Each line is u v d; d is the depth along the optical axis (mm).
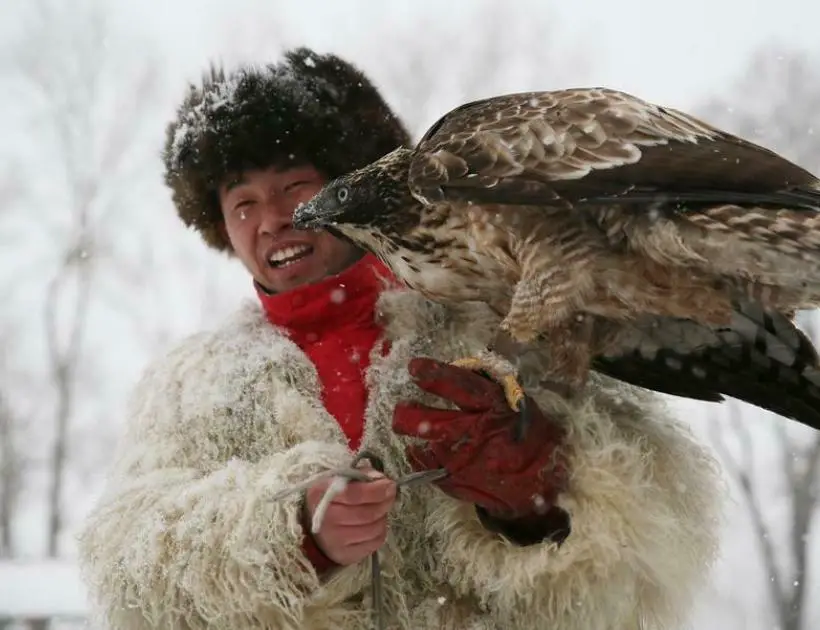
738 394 4809
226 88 5238
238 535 4098
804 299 4375
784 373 4695
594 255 4379
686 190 4219
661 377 4754
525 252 4441
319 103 5305
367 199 4828
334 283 4926
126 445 4832
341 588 4395
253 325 5055
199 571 4133
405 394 4680
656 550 4297
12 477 26969
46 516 27156
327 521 4047
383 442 4613
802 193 4137
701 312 4430
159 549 4211
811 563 18844
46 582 9633
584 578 4254
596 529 4195
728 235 4164
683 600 4516
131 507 4414
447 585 4594
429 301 4988
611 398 4684
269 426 4648
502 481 4199
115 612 4359
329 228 4996
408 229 4785
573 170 4363
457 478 4219
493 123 4629
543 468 4223
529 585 4316
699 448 4699
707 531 4605
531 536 4352
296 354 4820
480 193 4434
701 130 4562
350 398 4746
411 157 4902
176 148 5426
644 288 4406
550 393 4516
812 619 18156
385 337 4891
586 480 4234
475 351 4750
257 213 5199
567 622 4352
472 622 4520
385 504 4078
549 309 4418
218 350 4938
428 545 4582
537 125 4527
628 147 4359
